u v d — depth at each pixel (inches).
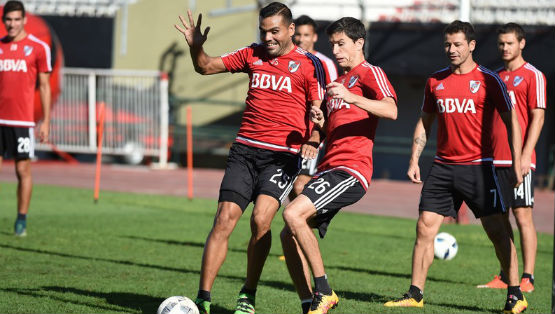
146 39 3166.8
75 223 1325.0
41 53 1130.0
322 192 644.7
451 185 740.7
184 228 1325.0
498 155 846.5
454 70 740.7
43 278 811.4
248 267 661.3
